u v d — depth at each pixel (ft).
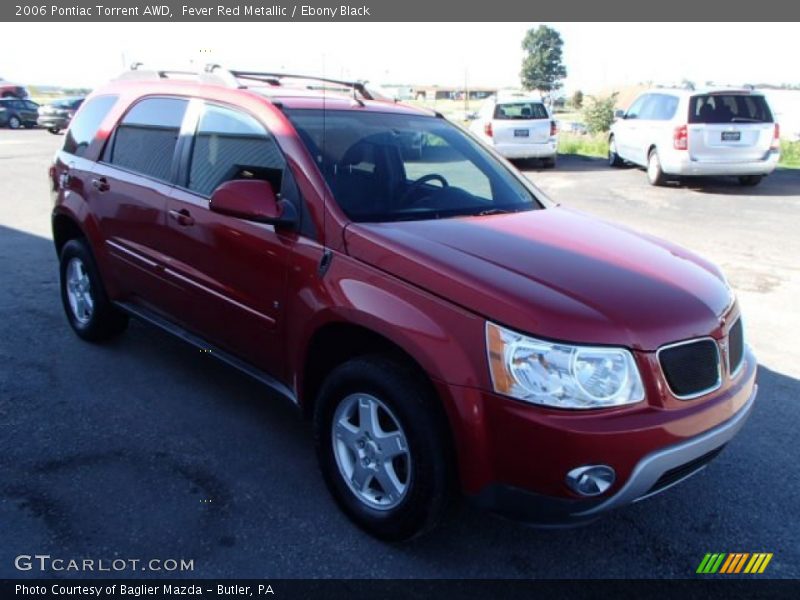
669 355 8.68
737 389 9.55
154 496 10.69
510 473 8.39
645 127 47.57
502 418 8.27
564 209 13.39
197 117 13.20
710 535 10.45
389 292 9.31
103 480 11.03
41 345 16.34
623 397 8.32
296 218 10.84
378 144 12.32
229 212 10.53
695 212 36.27
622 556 9.92
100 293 15.61
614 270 9.78
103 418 13.01
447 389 8.54
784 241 29.55
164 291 13.53
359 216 10.66
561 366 8.16
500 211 12.30
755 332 19.03
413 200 11.68
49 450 11.84
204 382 14.71
